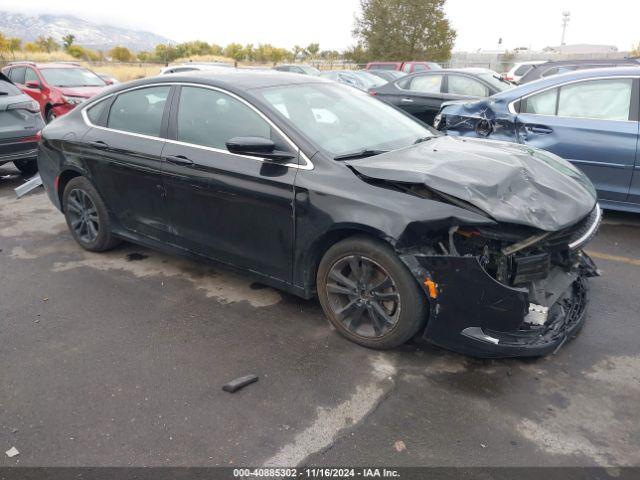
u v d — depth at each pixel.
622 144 4.98
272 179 3.28
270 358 3.14
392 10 33.53
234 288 4.08
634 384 2.86
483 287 2.69
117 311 3.74
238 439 2.49
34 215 6.00
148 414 2.67
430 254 2.81
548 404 2.71
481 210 2.72
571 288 3.47
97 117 4.50
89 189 4.57
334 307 3.29
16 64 12.91
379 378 2.94
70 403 2.76
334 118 3.65
